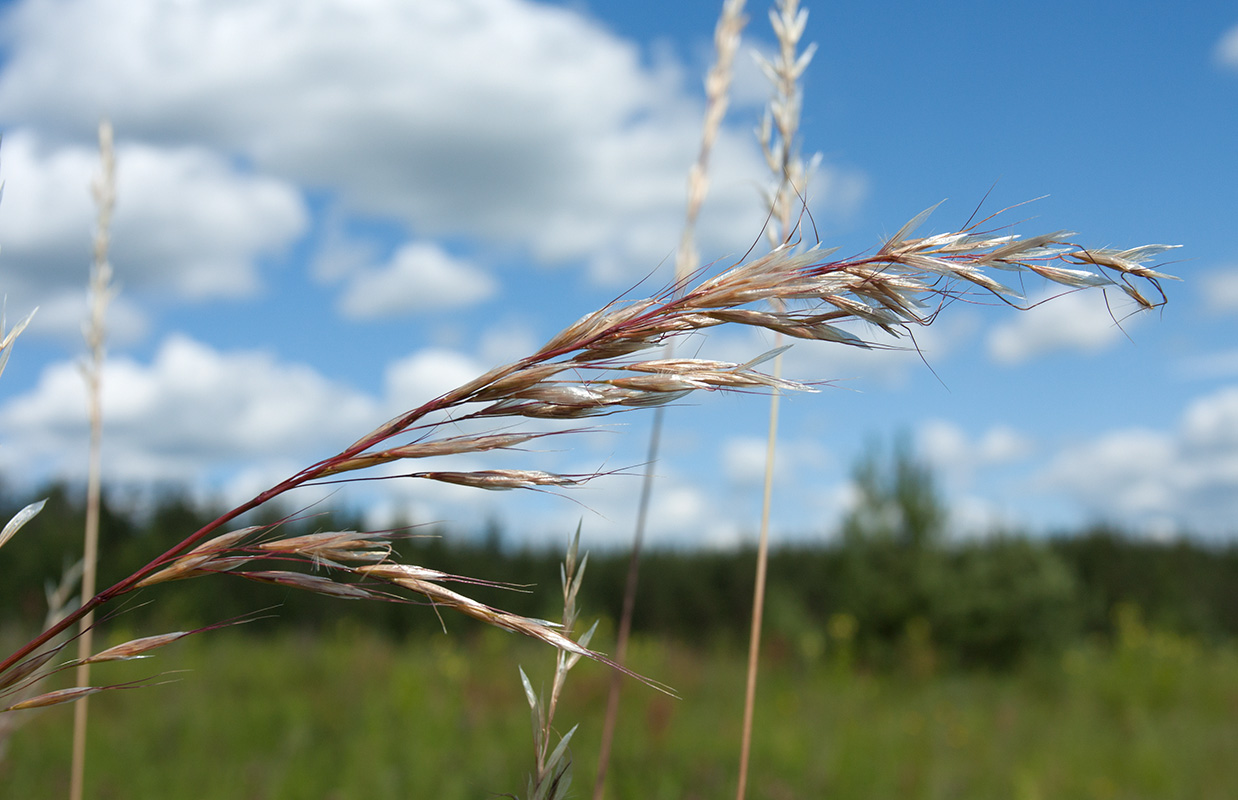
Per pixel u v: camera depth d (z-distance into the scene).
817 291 0.74
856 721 7.97
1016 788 5.64
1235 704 9.59
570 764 0.87
